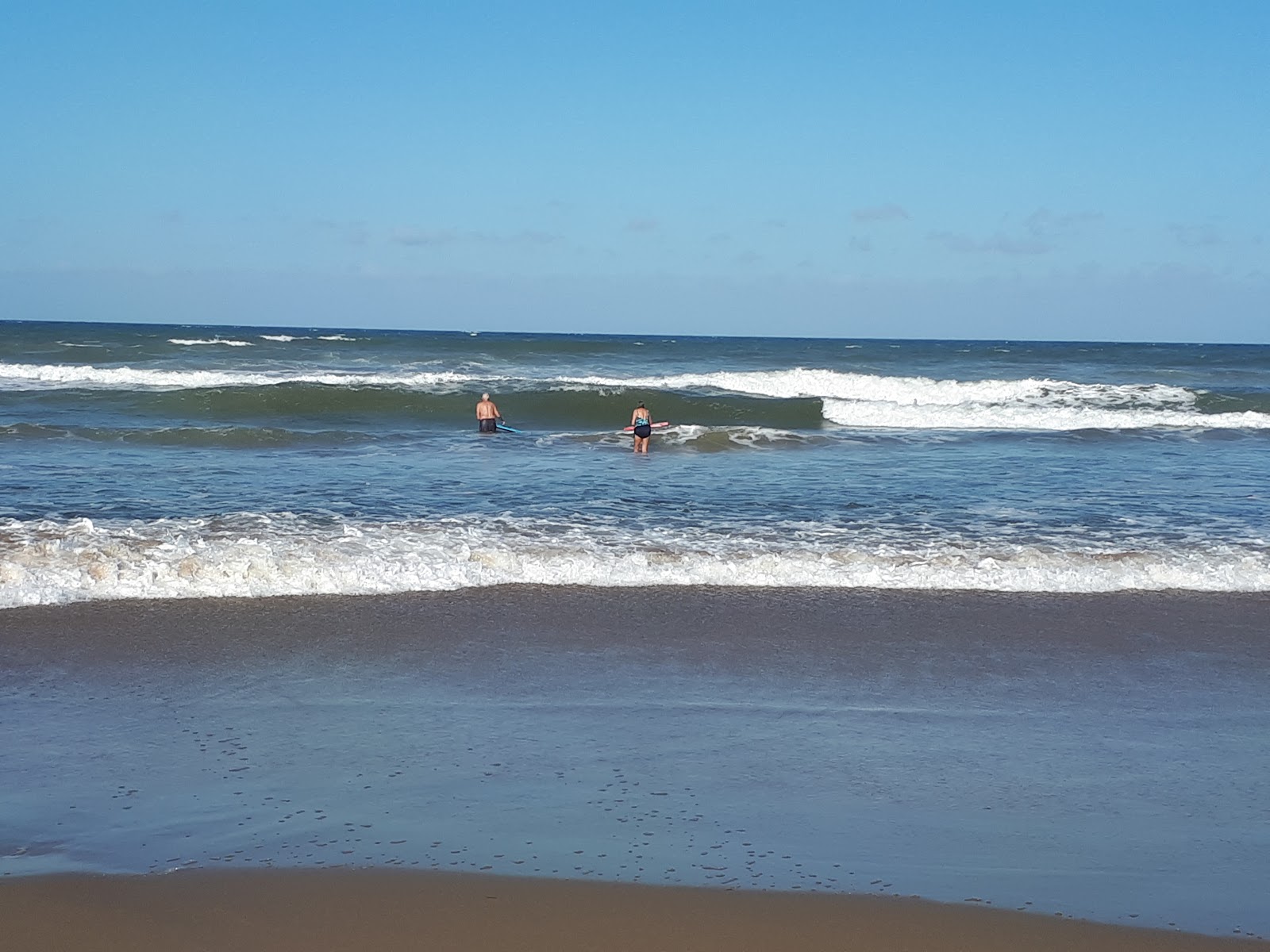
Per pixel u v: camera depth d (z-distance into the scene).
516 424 26.25
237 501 12.98
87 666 7.23
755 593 9.38
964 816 5.33
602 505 13.24
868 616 8.81
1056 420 26.44
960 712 6.80
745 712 6.72
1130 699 7.14
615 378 35.66
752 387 32.22
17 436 19.34
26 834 4.93
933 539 11.42
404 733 6.25
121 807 5.23
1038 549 10.89
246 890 4.48
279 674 7.19
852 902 4.48
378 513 12.29
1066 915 4.41
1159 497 14.53
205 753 5.91
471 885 4.54
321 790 5.46
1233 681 7.54
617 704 6.78
